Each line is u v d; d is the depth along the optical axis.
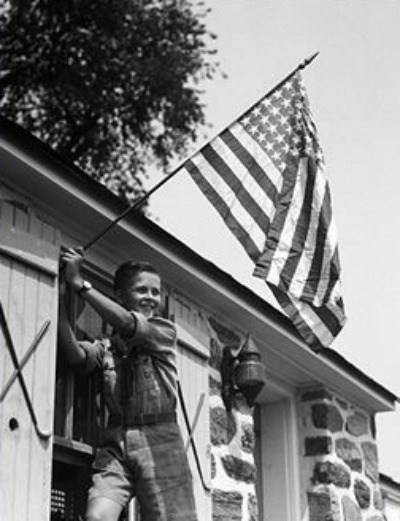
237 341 8.12
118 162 17.17
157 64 17.41
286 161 6.52
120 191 17.05
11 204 5.80
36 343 5.46
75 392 6.22
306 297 6.38
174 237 6.75
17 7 17.22
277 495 9.07
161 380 5.59
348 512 9.15
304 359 8.73
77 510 5.97
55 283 5.71
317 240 6.48
